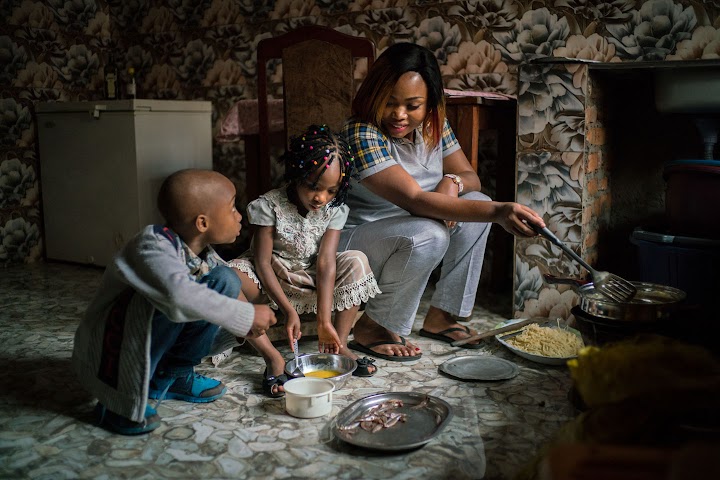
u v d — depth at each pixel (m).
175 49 3.81
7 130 3.46
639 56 2.60
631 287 1.65
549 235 1.76
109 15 3.97
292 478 1.31
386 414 1.56
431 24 3.04
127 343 1.44
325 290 1.82
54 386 1.79
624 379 1.00
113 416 1.51
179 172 1.53
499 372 1.88
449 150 2.21
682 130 2.63
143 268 1.40
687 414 0.95
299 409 1.58
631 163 2.74
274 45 2.60
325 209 1.86
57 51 3.68
